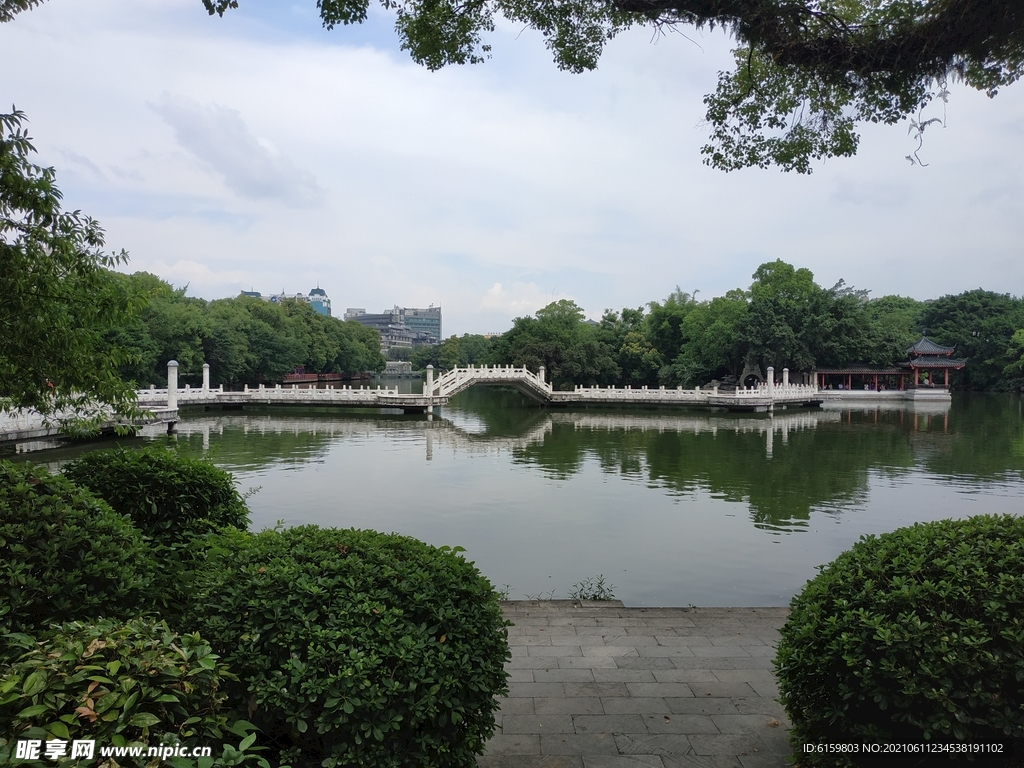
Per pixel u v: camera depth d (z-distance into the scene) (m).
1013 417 43.84
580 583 10.99
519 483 20.48
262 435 33.25
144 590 3.97
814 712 3.88
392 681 3.25
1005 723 3.33
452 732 3.49
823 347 57.41
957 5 4.84
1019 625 3.34
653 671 5.77
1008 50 4.96
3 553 3.53
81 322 5.98
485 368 48.59
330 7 5.98
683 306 71.00
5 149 4.80
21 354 5.45
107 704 2.40
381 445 29.66
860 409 50.84
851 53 5.24
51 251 5.55
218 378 55.12
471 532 14.45
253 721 3.28
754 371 59.84
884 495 18.58
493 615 3.81
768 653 6.19
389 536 4.07
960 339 69.25
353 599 3.46
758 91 6.57
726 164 7.14
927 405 54.38
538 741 4.55
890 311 85.81
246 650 3.31
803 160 6.89
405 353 176.50
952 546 3.83
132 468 5.60
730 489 19.52
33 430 23.47
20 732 2.25
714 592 10.57
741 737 4.61
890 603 3.66
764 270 63.97
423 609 3.56
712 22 5.36
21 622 3.43
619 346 70.75
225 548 4.04
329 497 18.25
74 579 3.57
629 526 14.98
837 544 13.43
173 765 2.35
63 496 4.03
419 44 6.89
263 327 63.28
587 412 48.44
